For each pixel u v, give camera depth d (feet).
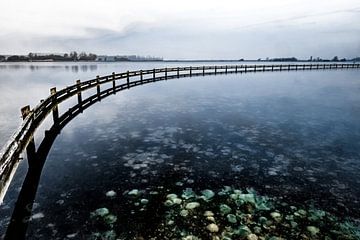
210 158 23.02
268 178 19.15
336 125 36.73
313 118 41.50
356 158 23.63
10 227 12.98
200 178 18.93
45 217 13.85
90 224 13.28
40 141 27.94
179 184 17.92
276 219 13.94
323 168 21.24
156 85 88.58
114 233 12.57
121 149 25.09
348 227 13.44
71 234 12.48
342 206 15.47
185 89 79.20
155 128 33.50
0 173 11.35
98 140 27.91
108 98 58.65
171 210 14.62
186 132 31.73
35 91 77.82
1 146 26.21
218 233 12.66
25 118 18.99
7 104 54.54
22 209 14.58
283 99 62.39
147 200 15.65
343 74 157.48
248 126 35.55
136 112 43.96
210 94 68.95
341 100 61.82
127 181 18.28
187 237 12.31
